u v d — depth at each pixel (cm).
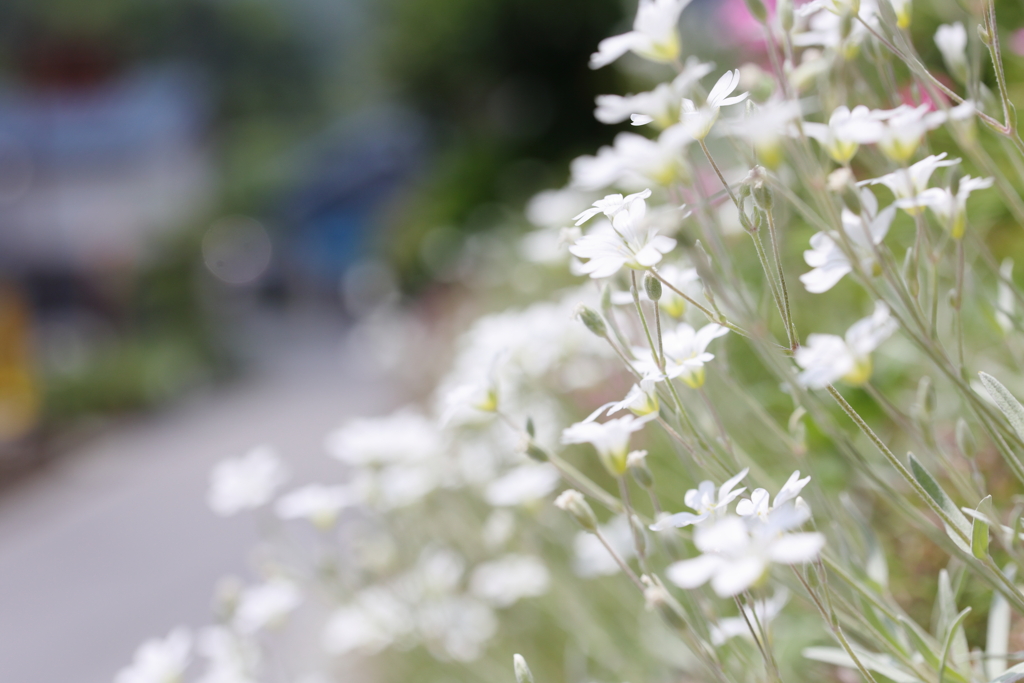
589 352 51
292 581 45
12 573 153
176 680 42
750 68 37
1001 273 33
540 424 59
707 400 32
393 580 48
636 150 31
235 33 1047
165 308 443
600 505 63
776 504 28
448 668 55
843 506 35
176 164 557
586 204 63
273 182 730
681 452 35
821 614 29
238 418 276
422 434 49
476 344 54
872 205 31
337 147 696
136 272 459
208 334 430
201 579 126
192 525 158
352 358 356
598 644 47
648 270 30
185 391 354
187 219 518
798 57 40
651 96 30
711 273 32
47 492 222
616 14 284
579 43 293
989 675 33
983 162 34
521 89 304
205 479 195
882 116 30
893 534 41
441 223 299
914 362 43
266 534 46
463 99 343
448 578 49
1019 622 35
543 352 50
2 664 114
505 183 294
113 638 113
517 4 294
